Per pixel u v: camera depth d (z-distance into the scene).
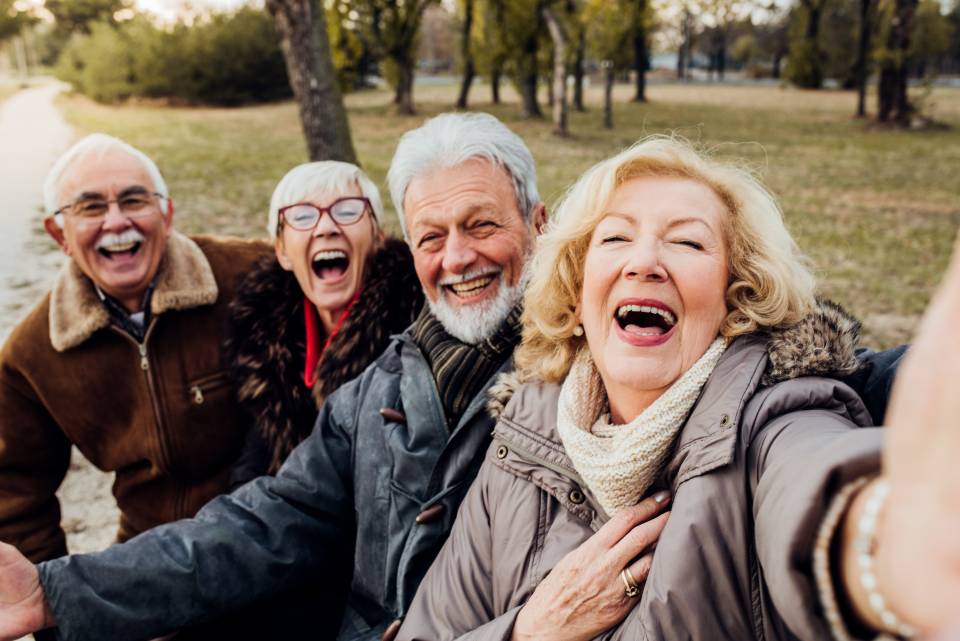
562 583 1.33
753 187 1.39
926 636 0.38
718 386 1.24
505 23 24.02
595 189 1.42
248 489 1.96
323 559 1.98
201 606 1.82
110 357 2.49
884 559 0.42
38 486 2.59
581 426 1.41
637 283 1.30
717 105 30.72
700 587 1.12
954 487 0.35
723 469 1.16
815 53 38.91
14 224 10.81
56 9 63.38
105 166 2.39
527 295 1.55
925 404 0.36
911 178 13.22
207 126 24.72
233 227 10.02
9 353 2.49
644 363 1.30
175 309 2.47
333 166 2.39
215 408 2.53
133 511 2.69
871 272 7.46
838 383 1.23
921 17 22.20
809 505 0.77
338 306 2.33
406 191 1.95
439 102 31.91
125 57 35.72
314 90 8.15
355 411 1.96
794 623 0.79
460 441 1.78
